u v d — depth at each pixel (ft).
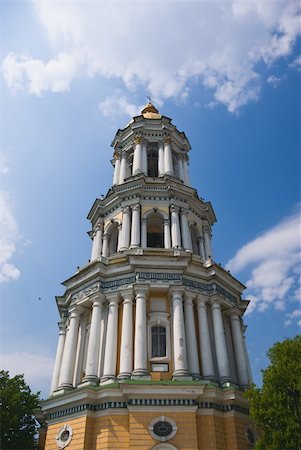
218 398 90.43
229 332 112.98
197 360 96.89
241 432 88.53
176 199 127.24
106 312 105.40
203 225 134.00
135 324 98.63
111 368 94.53
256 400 75.92
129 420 83.35
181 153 149.18
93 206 137.08
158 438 81.05
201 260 117.91
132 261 105.60
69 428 88.79
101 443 83.15
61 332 117.50
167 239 119.03
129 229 120.67
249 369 111.45
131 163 146.41
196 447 80.64
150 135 146.72
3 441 121.80
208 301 108.27
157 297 105.91
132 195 126.62
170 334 100.01
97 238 129.18
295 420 71.15
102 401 88.17
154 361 95.96
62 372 101.71
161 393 85.30
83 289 111.34
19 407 128.47
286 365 76.33
